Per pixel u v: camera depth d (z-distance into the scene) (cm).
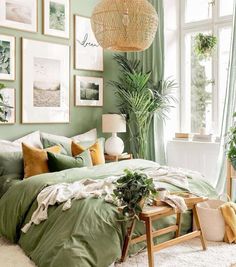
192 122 563
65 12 489
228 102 465
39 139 441
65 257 240
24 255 291
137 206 261
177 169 388
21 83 444
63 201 287
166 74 554
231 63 463
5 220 319
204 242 312
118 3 330
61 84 487
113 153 498
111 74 555
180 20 570
